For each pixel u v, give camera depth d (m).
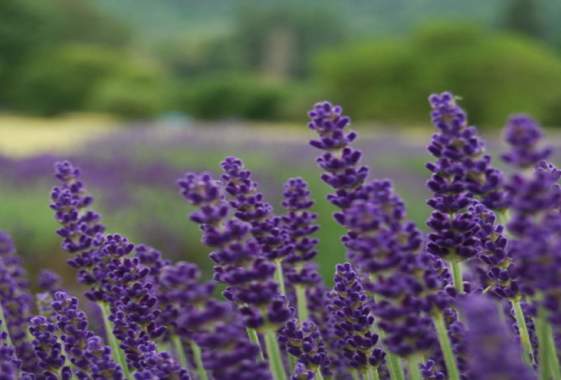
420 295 1.85
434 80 51.53
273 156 25.00
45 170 19.34
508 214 1.91
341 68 53.97
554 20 79.50
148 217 14.67
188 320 1.64
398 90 53.06
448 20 54.22
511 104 50.88
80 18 83.00
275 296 1.98
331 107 2.16
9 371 1.95
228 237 1.88
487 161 1.91
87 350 2.28
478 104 51.91
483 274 2.42
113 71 63.62
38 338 2.50
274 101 60.06
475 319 1.36
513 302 2.25
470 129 1.94
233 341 1.65
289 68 94.25
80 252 2.74
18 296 2.95
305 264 2.70
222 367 1.65
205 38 96.88
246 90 60.50
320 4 97.50
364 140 31.62
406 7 127.69
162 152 26.59
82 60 63.25
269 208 2.40
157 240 13.70
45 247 11.78
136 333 2.48
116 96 59.34
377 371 2.64
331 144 2.13
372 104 53.12
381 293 1.76
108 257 2.68
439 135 1.94
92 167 20.70
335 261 12.49
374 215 1.74
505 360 1.34
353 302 2.46
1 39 63.88
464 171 1.91
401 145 29.38
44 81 62.59
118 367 2.27
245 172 2.39
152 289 2.52
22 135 42.81
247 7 94.81
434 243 2.21
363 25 121.69
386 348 2.44
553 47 77.94
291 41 94.19
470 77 51.38
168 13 144.50
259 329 1.98
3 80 64.00
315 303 3.08
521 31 79.25
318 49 94.69
